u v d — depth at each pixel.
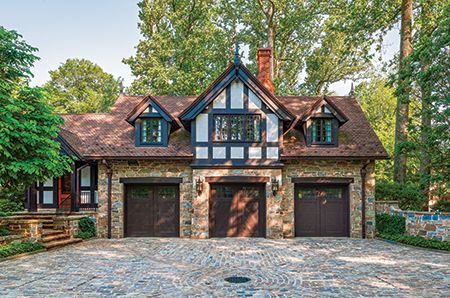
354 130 17.38
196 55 26.11
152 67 24.92
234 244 14.02
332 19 26.61
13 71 12.48
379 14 19.23
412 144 15.48
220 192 16.05
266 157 15.75
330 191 16.52
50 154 12.39
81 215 15.91
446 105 14.25
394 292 7.64
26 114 12.56
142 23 26.77
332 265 10.27
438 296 7.36
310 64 29.50
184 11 25.95
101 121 18.59
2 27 12.17
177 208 16.42
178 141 16.61
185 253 12.18
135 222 16.47
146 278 8.83
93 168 17.44
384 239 15.02
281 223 15.51
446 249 12.17
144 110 16.27
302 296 7.38
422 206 16.92
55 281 8.54
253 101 15.92
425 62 14.78
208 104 15.77
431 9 18.55
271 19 26.72
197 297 7.32
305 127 16.44
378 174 28.08
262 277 8.91
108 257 11.50
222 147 15.79
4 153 11.16
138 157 15.67
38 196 17.42
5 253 11.08
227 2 29.27
